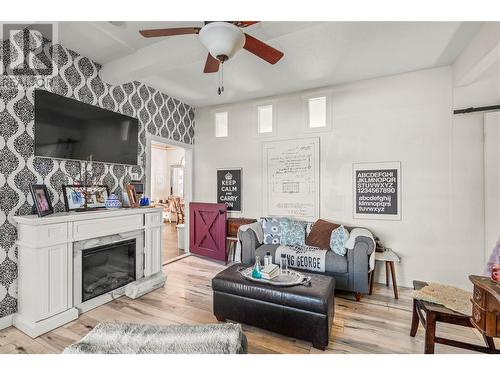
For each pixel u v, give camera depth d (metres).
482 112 2.95
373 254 2.99
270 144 4.34
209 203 4.69
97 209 3.01
